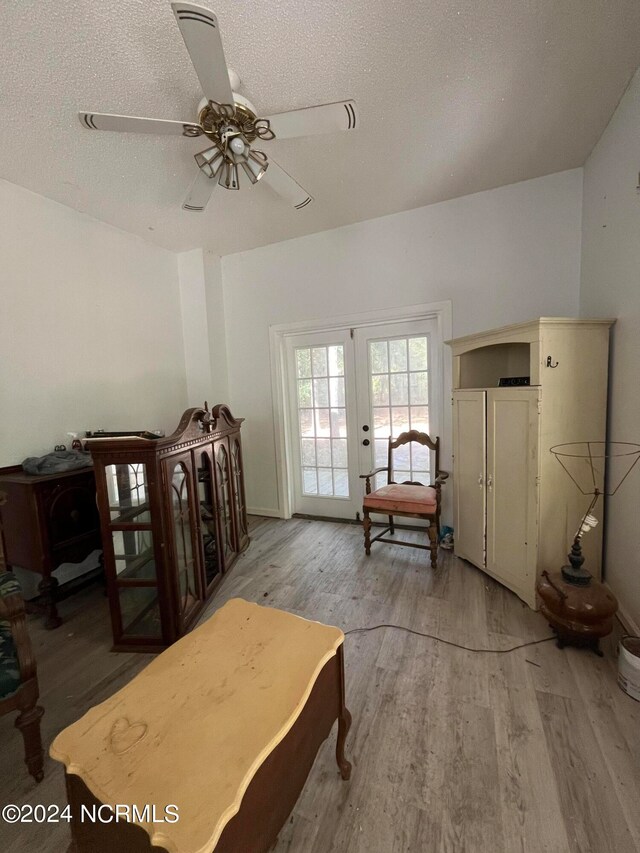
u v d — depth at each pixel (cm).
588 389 204
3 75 153
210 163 176
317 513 382
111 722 89
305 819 112
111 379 300
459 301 290
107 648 198
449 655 177
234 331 385
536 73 168
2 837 112
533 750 129
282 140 208
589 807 111
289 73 161
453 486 271
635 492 185
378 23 140
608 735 134
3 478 209
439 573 256
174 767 78
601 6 137
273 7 131
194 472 219
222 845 72
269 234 330
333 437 365
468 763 126
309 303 345
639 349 180
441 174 250
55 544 217
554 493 204
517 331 209
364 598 229
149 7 129
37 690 128
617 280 201
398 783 121
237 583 254
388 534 328
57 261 260
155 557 187
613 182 203
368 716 146
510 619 203
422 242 298
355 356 342
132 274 318
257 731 86
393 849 104
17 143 197
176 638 192
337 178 249
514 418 214
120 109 177
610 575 213
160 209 275
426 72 164
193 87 165
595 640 173
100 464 184
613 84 178
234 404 394
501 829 107
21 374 240
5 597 122
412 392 324
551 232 261
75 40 139
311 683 100
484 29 145
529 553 209
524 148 226
